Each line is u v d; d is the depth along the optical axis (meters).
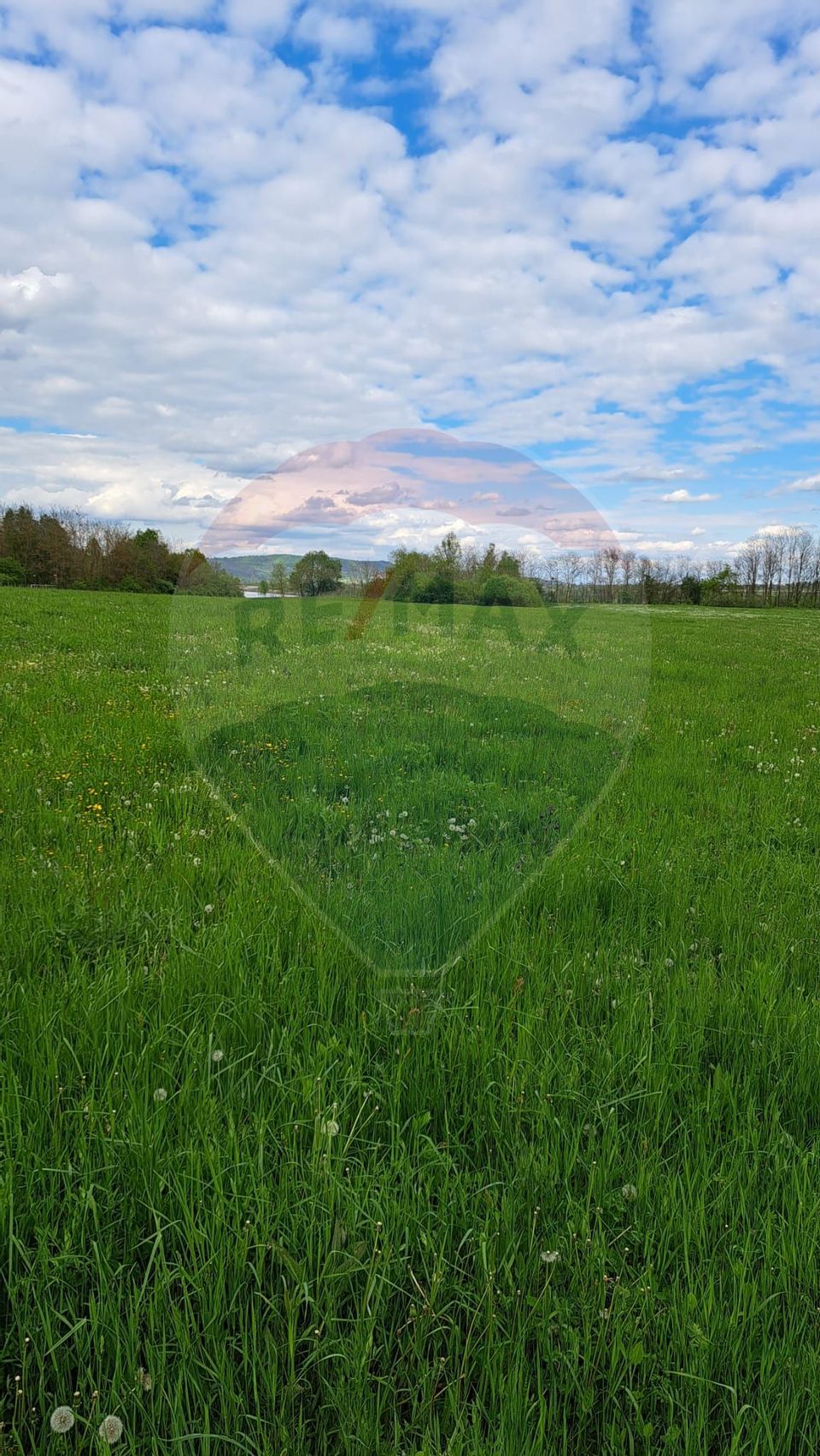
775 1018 3.39
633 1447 1.78
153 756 6.94
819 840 5.98
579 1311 2.09
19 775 6.30
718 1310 2.08
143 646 14.47
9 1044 2.98
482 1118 2.77
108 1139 2.48
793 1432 1.84
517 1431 1.81
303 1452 1.78
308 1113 2.70
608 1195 2.43
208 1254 2.20
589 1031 3.27
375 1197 2.38
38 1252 2.15
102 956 3.73
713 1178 2.51
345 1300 2.14
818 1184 2.52
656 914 4.49
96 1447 1.75
